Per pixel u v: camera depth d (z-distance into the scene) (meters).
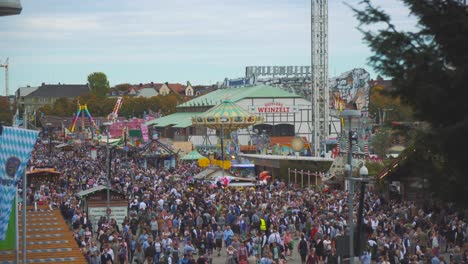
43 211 51.88
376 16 18.34
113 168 99.12
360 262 37.09
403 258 39.22
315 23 122.25
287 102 166.75
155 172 95.00
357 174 66.38
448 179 19.05
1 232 30.09
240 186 73.94
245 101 165.38
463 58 18.02
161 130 197.62
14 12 32.56
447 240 44.91
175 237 44.62
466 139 17.92
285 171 92.62
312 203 56.53
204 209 53.75
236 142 117.81
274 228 45.03
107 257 39.88
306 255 43.59
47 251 40.34
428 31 18.14
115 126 180.12
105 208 54.16
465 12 18.03
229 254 40.12
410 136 19.12
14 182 30.14
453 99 18.05
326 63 122.88
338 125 147.38
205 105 185.00
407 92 18.39
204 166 92.19
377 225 46.94
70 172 94.94
